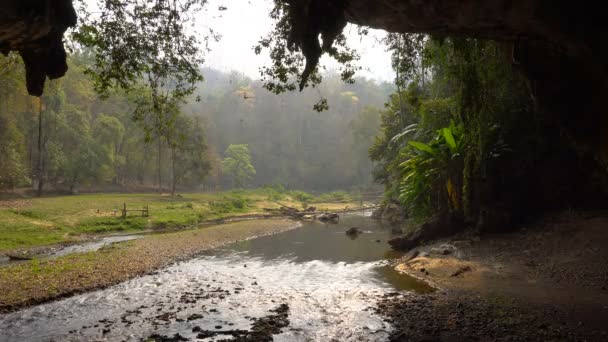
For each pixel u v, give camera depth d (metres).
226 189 74.50
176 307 8.99
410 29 7.70
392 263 13.74
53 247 18.62
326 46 7.50
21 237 19.58
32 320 8.21
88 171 45.88
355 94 97.62
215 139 86.12
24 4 5.68
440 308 7.92
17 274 11.72
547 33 6.39
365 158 77.69
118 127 50.03
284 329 7.32
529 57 7.88
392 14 7.07
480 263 11.49
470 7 6.29
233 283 11.42
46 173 45.31
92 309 8.94
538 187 14.56
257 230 25.56
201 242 20.02
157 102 9.53
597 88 7.21
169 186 67.12
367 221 31.52
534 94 8.42
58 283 10.86
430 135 18.59
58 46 7.02
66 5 6.52
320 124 90.75
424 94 19.47
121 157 53.56
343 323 7.54
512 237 13.43
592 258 10.10
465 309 7.68
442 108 17.61
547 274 9.77
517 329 6.38
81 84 48.03
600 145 7.88
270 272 12.99
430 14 6.77
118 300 9.66
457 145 14.88
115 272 12.49
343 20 7.50
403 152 21.00
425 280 10.65
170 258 15.58
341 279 11.63
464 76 13.37
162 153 56.97
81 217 26.44
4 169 33.00
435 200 16.73
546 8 5.81
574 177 13.98
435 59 14.07
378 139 31.30
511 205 14.38
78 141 46.44
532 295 8.26
